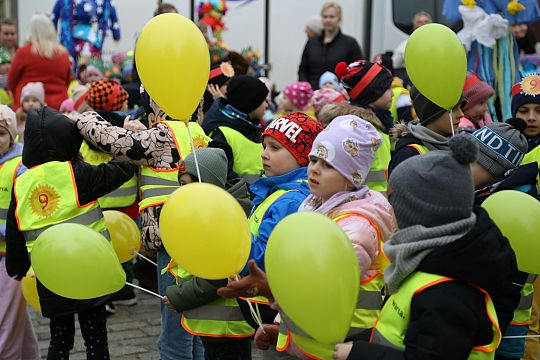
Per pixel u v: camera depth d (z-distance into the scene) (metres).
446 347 2.15
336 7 8.52
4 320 4.43
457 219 2.29
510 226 2.81
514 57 6.65
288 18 8.99
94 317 3.94
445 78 3.24
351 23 9.11
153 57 3.03
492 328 2.31
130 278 6.04
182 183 3.54
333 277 2.18
